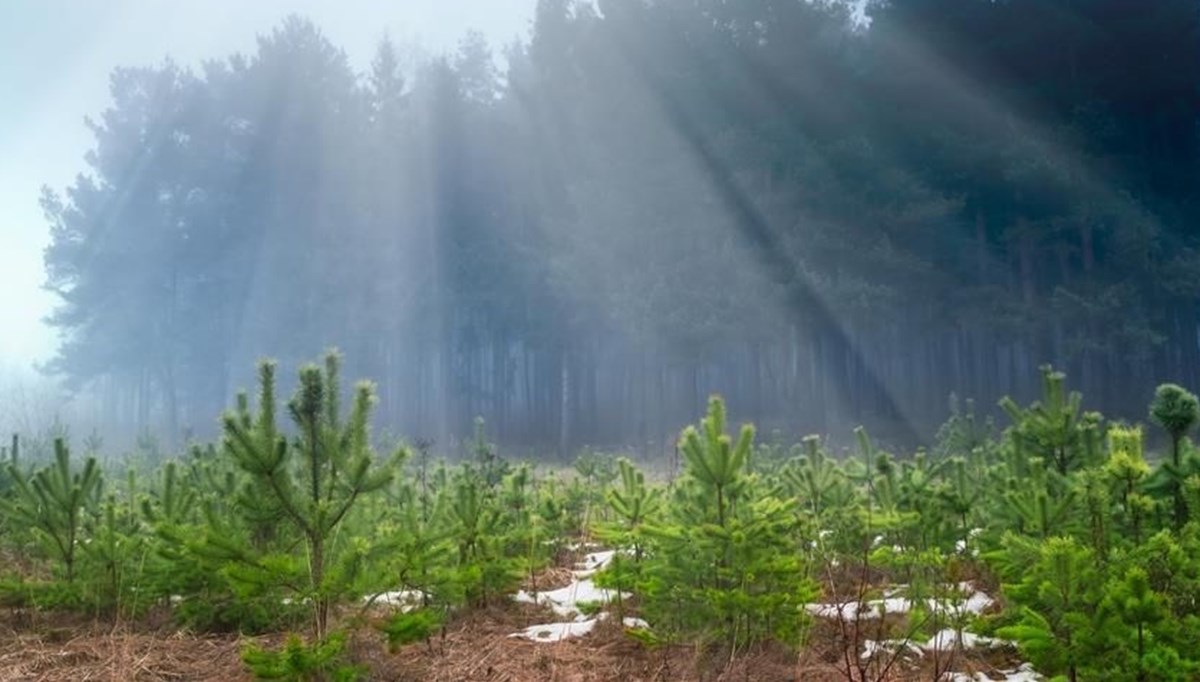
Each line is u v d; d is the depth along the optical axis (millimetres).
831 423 35875
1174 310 34875
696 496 6707
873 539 8492
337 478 5773
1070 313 32562
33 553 9711
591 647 6566
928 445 33031
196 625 7082
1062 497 6191
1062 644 4633
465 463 13758
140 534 8117
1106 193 34000
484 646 6621
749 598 5719
